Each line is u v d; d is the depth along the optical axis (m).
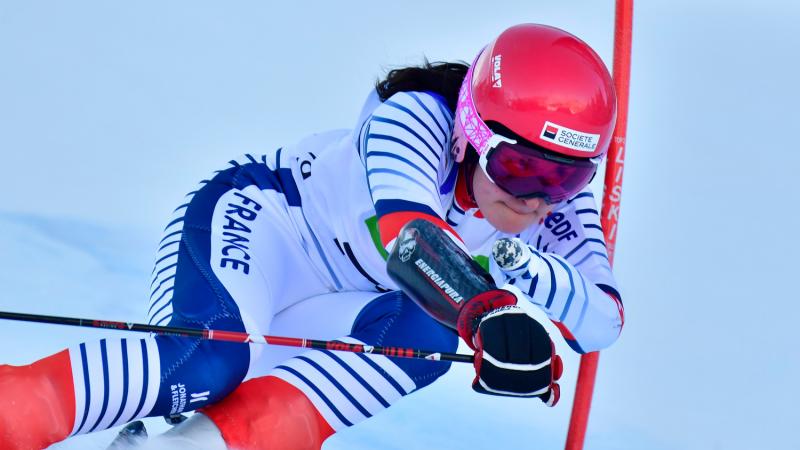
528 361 10.32
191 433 11.45
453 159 12.59
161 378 11.38
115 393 11.14
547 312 12.35
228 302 12.51
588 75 11.55
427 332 13.35
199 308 12.36
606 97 11.63
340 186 14.11
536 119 11.39
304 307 14.48
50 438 10.79
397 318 13.36
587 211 14.08
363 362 12.59
